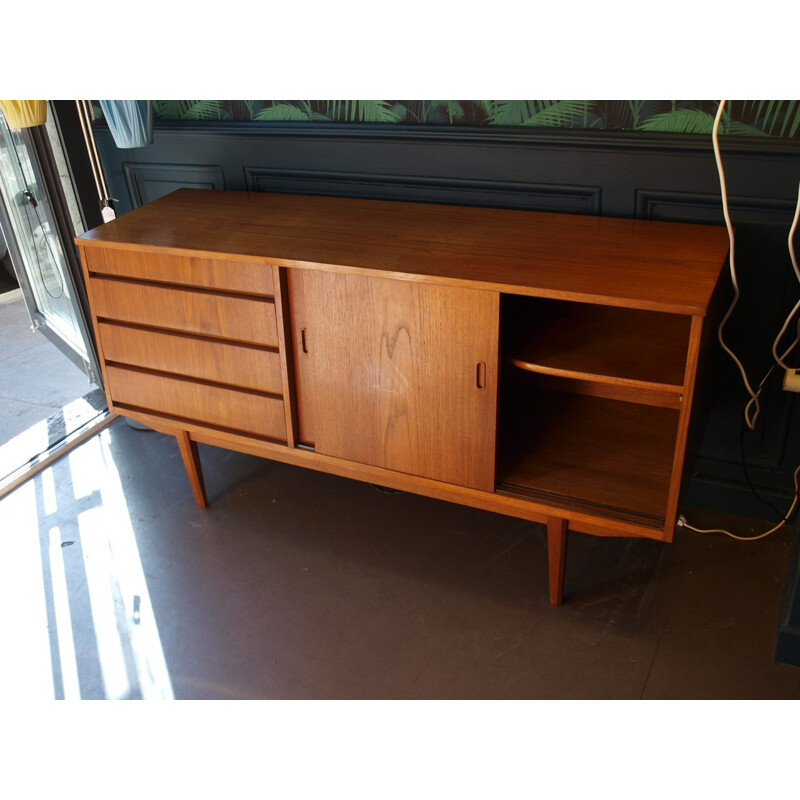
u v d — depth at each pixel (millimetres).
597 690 1615
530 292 1461
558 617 1793
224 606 1872
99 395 2770
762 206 1691
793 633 1611
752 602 1805
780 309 1779
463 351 1584
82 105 2242
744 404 1918
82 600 1911
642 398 1688
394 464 1803
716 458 2008
